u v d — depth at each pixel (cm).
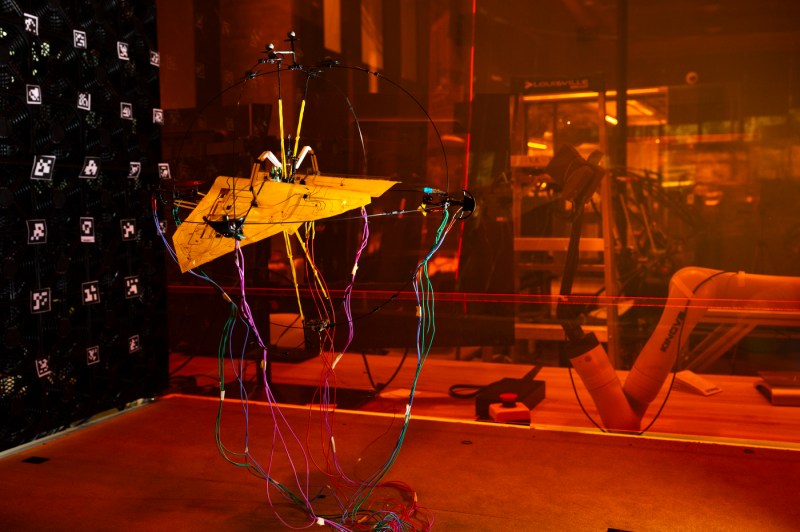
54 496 256
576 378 375
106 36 337
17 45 288
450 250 396
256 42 421
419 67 396
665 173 361
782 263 347
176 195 235
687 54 351
